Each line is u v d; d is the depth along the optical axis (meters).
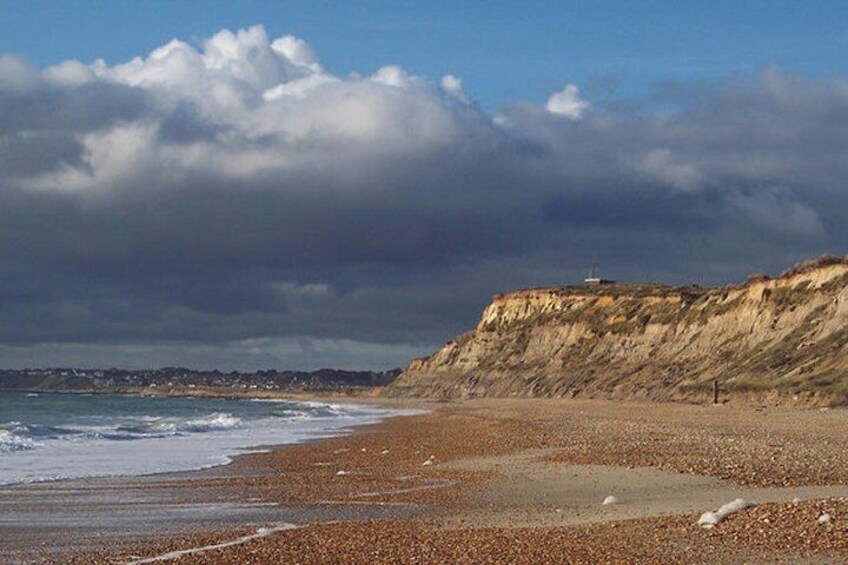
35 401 179.75
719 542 17.08
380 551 17.98
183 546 19.50
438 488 29.83
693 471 29.30
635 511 22.25
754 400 93.25
